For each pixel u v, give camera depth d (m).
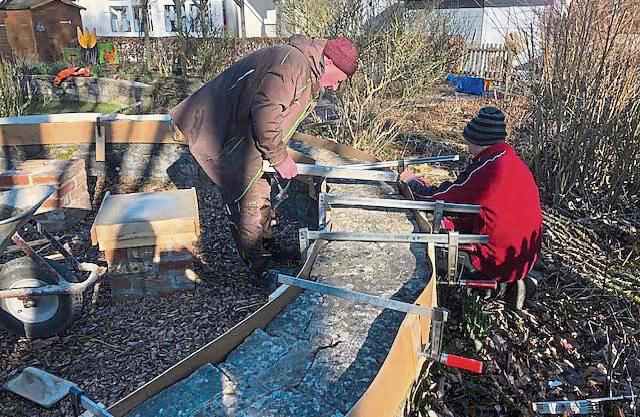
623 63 4.94
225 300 3.46
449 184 3.54
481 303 3.34
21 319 3.08
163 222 3.29
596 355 3.11
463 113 9.24
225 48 11.70
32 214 2.90
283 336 2.23
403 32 7.94
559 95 5.08
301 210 4.72
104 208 3.50
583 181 5.12
